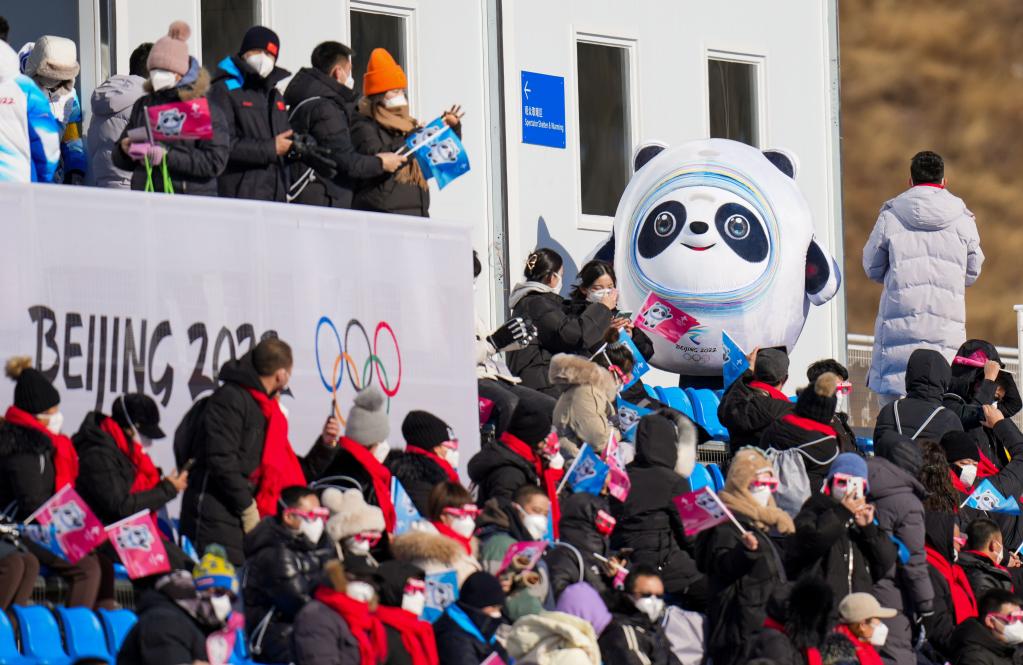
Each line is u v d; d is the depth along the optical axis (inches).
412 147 1658.5
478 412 1676.9
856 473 1480.1
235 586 1243.2
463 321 1665.8
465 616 1316.4
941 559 1658.5
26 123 1547.7
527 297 1808.6
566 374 1593.3
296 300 1544.0
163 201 1475.1
